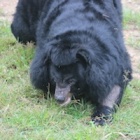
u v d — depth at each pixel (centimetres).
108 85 1138
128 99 1259
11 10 1944
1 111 1172
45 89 1225
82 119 1152
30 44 1551
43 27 1287
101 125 1123
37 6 1405
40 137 1060
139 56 1568
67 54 1087
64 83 1120
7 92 1253
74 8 1234
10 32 1659
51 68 1135
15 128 1105
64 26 1183
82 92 1177
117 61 1170
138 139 1085
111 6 1287
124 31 1773
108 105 1177
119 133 1077
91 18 1199
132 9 2006
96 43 1130
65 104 1149
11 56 1468
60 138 1056
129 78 1258
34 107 1188
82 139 1052
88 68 1108
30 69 1219
